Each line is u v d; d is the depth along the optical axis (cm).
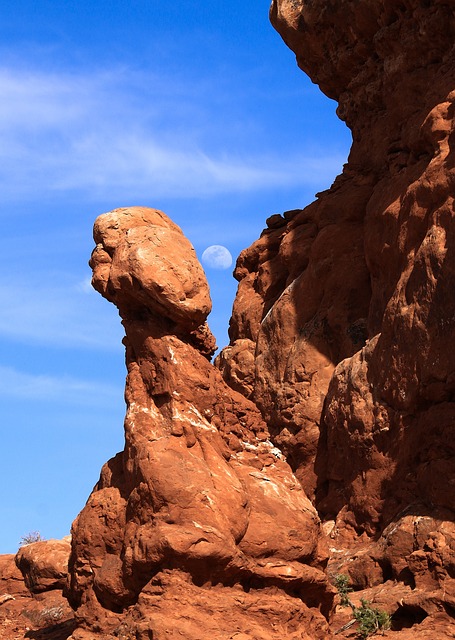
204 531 1583
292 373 2478
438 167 2145
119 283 1784
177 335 1789
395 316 2117
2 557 2505
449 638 1641
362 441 2152
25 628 2136
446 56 2436
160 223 1870
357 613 1762
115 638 1570
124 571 1633
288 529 1661
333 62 2806
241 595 1585
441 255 2025
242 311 2842
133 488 1694
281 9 2892
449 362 1962
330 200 2641
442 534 1808
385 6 2570
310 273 2561
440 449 1939
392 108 2588
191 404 1736
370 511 2097
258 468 1761
